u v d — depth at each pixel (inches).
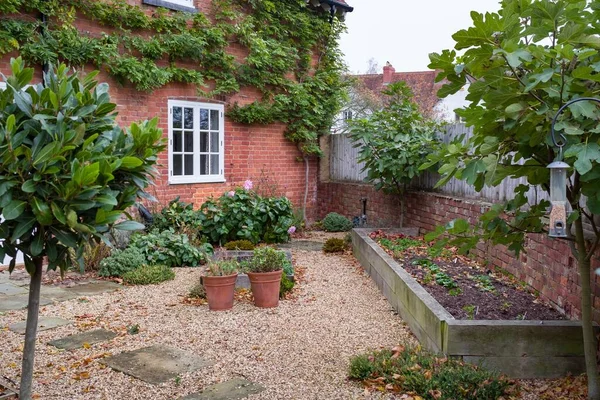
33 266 119.6
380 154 370.9
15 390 139.6
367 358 156.9
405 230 362.9
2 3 273.6
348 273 300.2
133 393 142.9
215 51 391.5
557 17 126.7
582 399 138.4
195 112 389.1
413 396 138.9
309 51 465.4
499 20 124.3
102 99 126.2
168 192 374.0
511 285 227.3
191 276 285.4
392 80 1093.8
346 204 476.1
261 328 200.8
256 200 391.2
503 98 129.2
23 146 106.5
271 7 426.3
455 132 350.3
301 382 151.3
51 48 295.7
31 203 107.6
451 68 137.3
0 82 277.1
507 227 149.6
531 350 153.9
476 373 140.3
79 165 106.1
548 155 136.5
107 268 280.4
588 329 136.5
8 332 193.2
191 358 168.7
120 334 191.9
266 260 231.8
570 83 124.8
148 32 355.9
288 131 460.1
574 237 137.5
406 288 205.6
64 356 169.8
